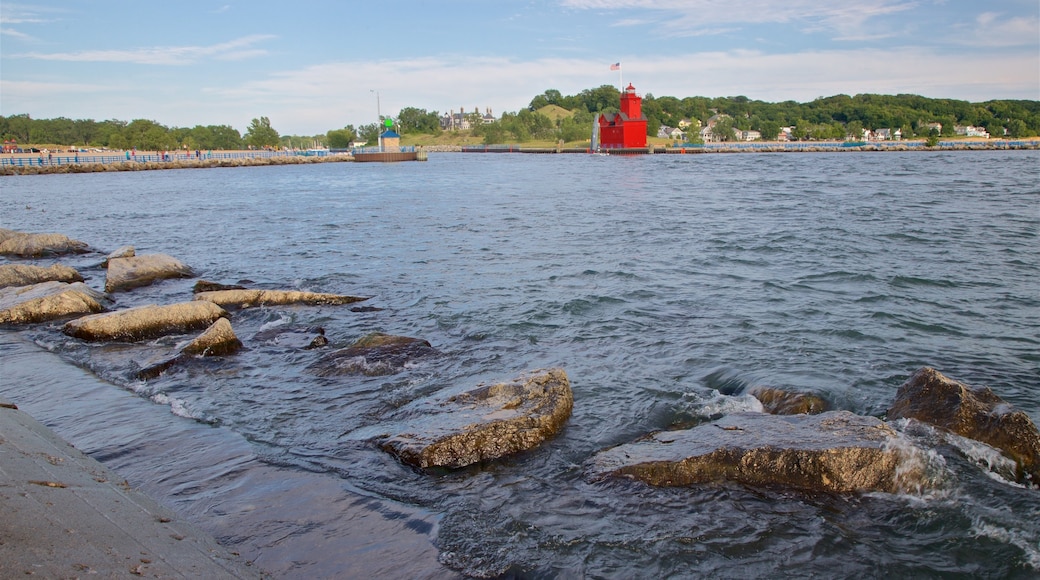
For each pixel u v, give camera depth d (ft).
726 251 67.77
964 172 183.83
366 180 202.18
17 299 46.39
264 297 48.14
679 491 21.65
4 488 16.83
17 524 15.15
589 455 24.62
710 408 28.73
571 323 42.70
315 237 83.82
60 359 36.47
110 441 25.44
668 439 24.47
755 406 28.78
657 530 19.63
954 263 59.00
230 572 16.15
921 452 22.24
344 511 20.44
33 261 71.77
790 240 73.15
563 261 64.03
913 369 33.47
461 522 19.98
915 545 19.02
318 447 25.18
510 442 24.63
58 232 94.17
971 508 20.59
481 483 22.47
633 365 34.65
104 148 463.83
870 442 22.36
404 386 31.63
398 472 23.15
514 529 19.60
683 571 17.76
